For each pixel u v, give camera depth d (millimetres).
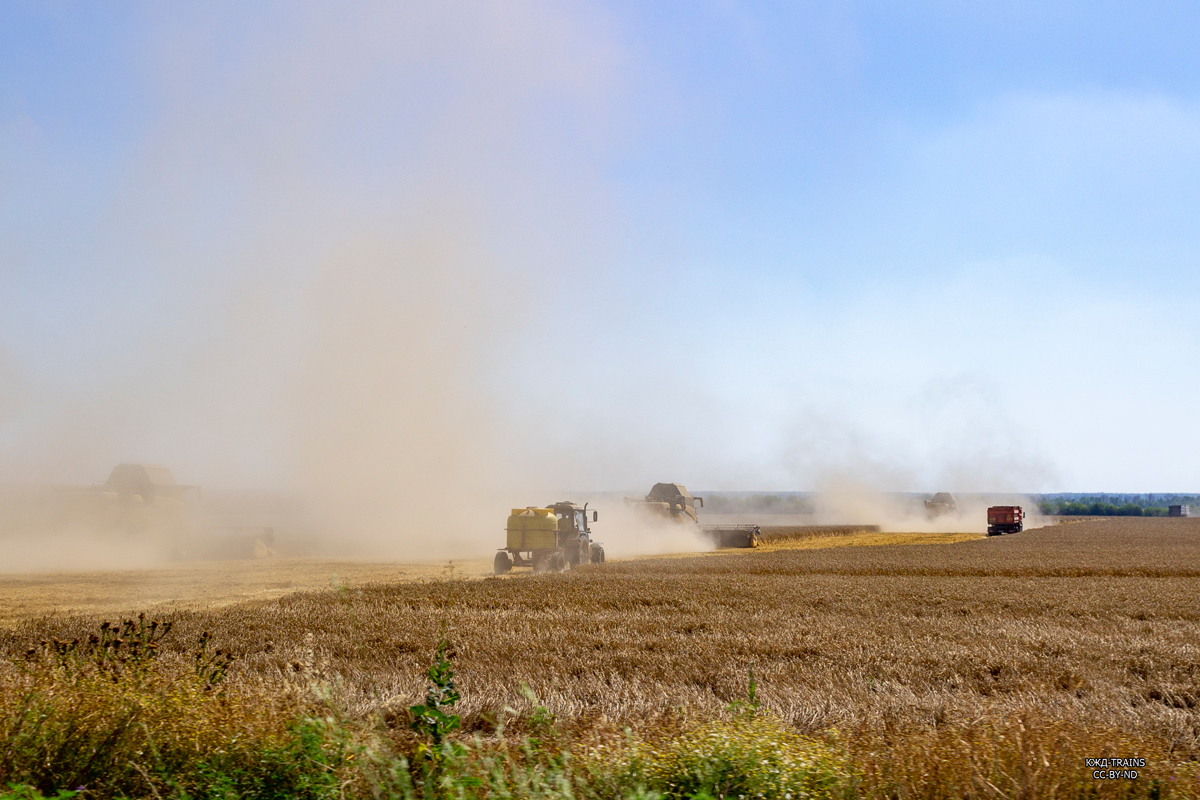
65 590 27578
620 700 10586
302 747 6152
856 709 9906
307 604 22328
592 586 28016
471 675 12359
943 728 8289
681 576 32719
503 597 24500
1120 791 6219
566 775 5836
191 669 8898
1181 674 13219
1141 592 26562
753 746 6266
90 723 6461
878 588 27641
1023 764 6172
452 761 5918
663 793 5816
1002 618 20203
